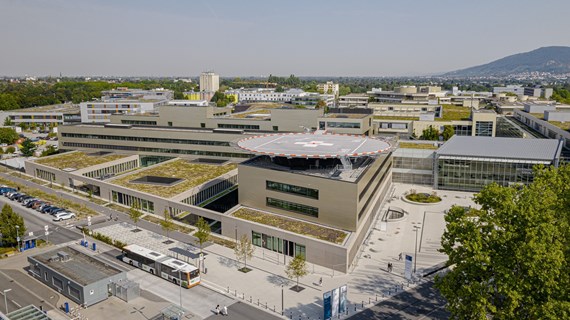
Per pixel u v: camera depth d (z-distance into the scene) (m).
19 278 65.94
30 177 126.19
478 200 49.69
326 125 137.50
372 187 88.00
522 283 42.22
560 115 146.88
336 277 66.19
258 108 192.88
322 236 71.69
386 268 69.31
